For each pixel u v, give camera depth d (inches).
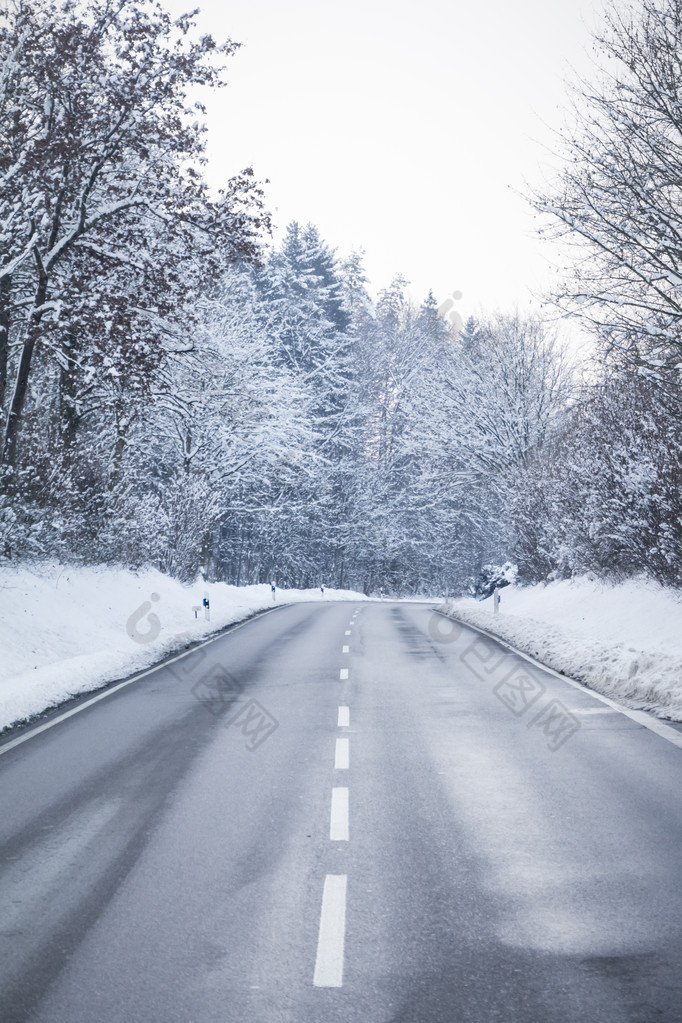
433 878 215.9
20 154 729.6
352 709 456.8
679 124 518.6
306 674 602.2
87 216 808.9
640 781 306.3
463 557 3014.3
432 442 1795.0
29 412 879.7
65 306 711.7
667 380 581.9
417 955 173.9
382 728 404.8
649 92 519.8
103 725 423.5
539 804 279.4
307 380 2554.1
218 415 1462.8
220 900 202.8
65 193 763.4
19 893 208.2
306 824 260.7
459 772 321.7
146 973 167.5
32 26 737.0
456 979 164.1
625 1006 153.5
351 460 2637.8
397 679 571.8
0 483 746.8
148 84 780.0
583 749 357.7
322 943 179.6
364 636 911.7
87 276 759.7
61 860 230.8
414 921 190.2
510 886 209.9
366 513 2721.5
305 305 2731.3
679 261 550.3
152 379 799.7
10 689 481.1
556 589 1143.0
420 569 3093.0
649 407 765.9
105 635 760.3
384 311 3309.5
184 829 256.7
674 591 751.1
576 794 290.5
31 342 730.2
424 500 2856.8
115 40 781.3
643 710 447.2
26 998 158.6
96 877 218.2
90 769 333.4
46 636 671.8
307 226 3238.2
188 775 322.0
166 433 1531.7
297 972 167.3
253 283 2842.0
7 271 716.7
